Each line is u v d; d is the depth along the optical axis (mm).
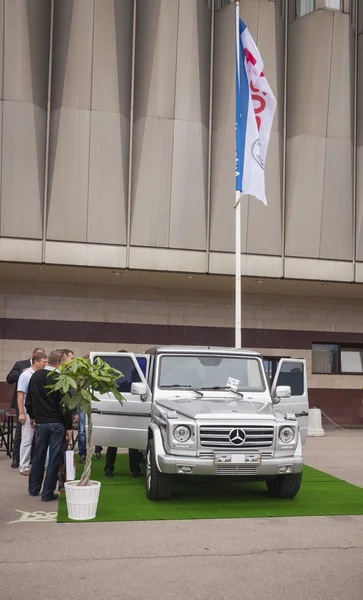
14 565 5832
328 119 19141
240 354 10234
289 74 19516
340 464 12883
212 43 19203
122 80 18016
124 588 5219
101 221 17812
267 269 18781
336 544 6707
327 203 19141
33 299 20484
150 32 18266
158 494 8711
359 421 22359
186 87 18312
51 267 18047
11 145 17312
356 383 22500
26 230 17422
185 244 18266
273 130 18906
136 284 20766
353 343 22594
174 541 6746
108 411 9758
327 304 22484
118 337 20906
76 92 17703
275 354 21891
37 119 17531
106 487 9898
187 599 4973
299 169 19062
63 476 9148
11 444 13938
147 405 9547
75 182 17672
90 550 6367
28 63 17438
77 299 20781
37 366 10211
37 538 6809
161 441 8562
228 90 18688
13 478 10445
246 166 14359
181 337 21312
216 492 9594
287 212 19156
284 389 9641
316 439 18000
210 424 8359
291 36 19641
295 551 6426
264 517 7945
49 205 17609
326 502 8938
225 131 18641
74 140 17656
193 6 18469
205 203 18562
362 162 19609
